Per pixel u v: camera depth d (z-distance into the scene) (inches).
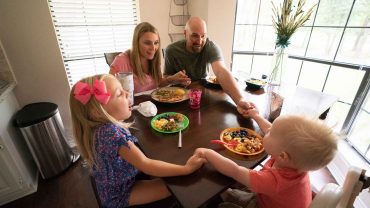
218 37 95.7
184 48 71.2
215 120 40.6
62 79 75.7
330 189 22.7
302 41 84.4
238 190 37.7
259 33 97.7
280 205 28.8
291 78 92.1
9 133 57.7
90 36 91.1
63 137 70.0
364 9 65.0
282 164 27.1
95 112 29.9
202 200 23.6
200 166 28.5
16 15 62.8
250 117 40.9
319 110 43.8
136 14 98.7
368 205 52.6
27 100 72.2
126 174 32.9
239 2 92.7
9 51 64.9
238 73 73.2
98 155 31.0
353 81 71.4
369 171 60.2
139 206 34.4
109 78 32.1
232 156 30.7
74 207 58.1
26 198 61.0
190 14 107.1
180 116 41.3
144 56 59.7
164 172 27.1
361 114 70.2
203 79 66.2
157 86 64.4
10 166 56.6
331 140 24.2
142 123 39.8
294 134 24.8
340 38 73.0
